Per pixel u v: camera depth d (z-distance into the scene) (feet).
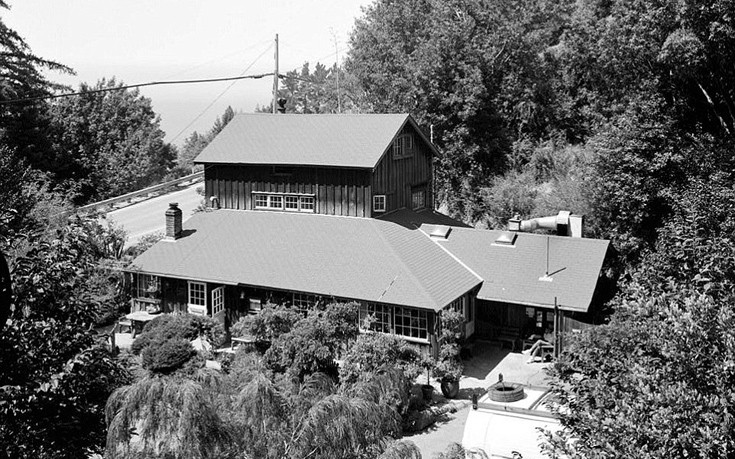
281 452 30.94
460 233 111.96
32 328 35.58
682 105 114.11
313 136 117.91
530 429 51.90
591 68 143.43
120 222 160.56
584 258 101.96
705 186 68.74
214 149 120.57
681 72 109.19
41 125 179.11
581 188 122.31
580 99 156.35
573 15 163.43
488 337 102.94
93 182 194.80
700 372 31.27
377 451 32.27
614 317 50.14
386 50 168.86
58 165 184.03
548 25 165.78
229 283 101.71
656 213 111.04
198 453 28.68
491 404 57.00
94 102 218.79
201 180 218.59
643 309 34.88
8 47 168.35
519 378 90.22
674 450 29.01
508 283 100.94
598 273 99.40
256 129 123.54
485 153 156.97
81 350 37.17
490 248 107.76
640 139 110.63
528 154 153.07
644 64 117.60
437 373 83.30
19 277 36.73
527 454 48.60
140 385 29.76
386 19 172.55
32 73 171.22
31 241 40.93
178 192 200.85
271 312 81.66
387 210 114.52
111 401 30.22
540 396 61.62
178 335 90.22
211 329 96.17
